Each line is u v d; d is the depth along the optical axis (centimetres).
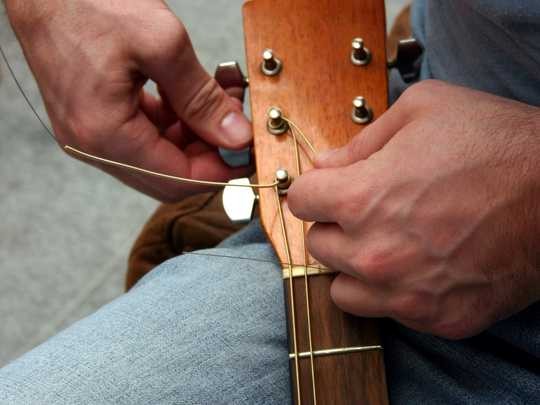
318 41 67
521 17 52
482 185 51
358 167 53
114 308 64
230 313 63
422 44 72
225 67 67
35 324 136
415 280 52
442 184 51
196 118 68
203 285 65
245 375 61
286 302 59
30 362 59
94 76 66
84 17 65
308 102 65
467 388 59
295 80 66
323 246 55
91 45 65
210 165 71
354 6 67
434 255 51
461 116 53
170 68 65
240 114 68
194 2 150
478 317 53
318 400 56
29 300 137
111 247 140
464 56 62
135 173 72
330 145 64
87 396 57
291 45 67
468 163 51
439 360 62
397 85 74
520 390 57
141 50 64
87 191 144
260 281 66
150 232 90
